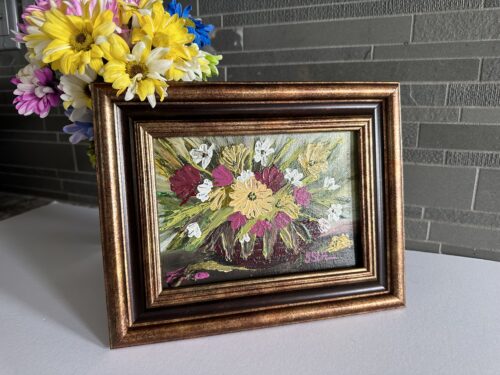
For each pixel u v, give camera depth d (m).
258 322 0.55
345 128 0.59
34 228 0.93
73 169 1.06
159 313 0.53
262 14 0.79
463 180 0.75
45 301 0.62
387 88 0.59
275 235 0.59
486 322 0.57
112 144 0.51
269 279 0.57
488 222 0.75
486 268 0.73
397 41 0.72
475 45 0.68
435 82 0.72
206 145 0.55
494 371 0.47
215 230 0.57
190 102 0.53
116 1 0.51
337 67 0.77
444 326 0.56
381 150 0.60
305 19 0.76
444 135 0.74
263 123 0.56
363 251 0.61
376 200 0.60
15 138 1.10
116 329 0.51
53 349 0.51
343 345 0.52
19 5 0.91
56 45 0.47
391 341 0.53
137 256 0.53
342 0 0.73
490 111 0.70
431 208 0.78
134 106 0.51
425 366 0.48
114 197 0.51
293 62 0.79
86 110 0.57
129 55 0.49
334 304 0.58
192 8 0.83
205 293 0.55
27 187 1.13
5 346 0.52
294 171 0.59
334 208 0.61
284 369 0.48
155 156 0.54
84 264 0.75
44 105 0.56
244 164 0.57
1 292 0.65
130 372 0.47
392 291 0.60
